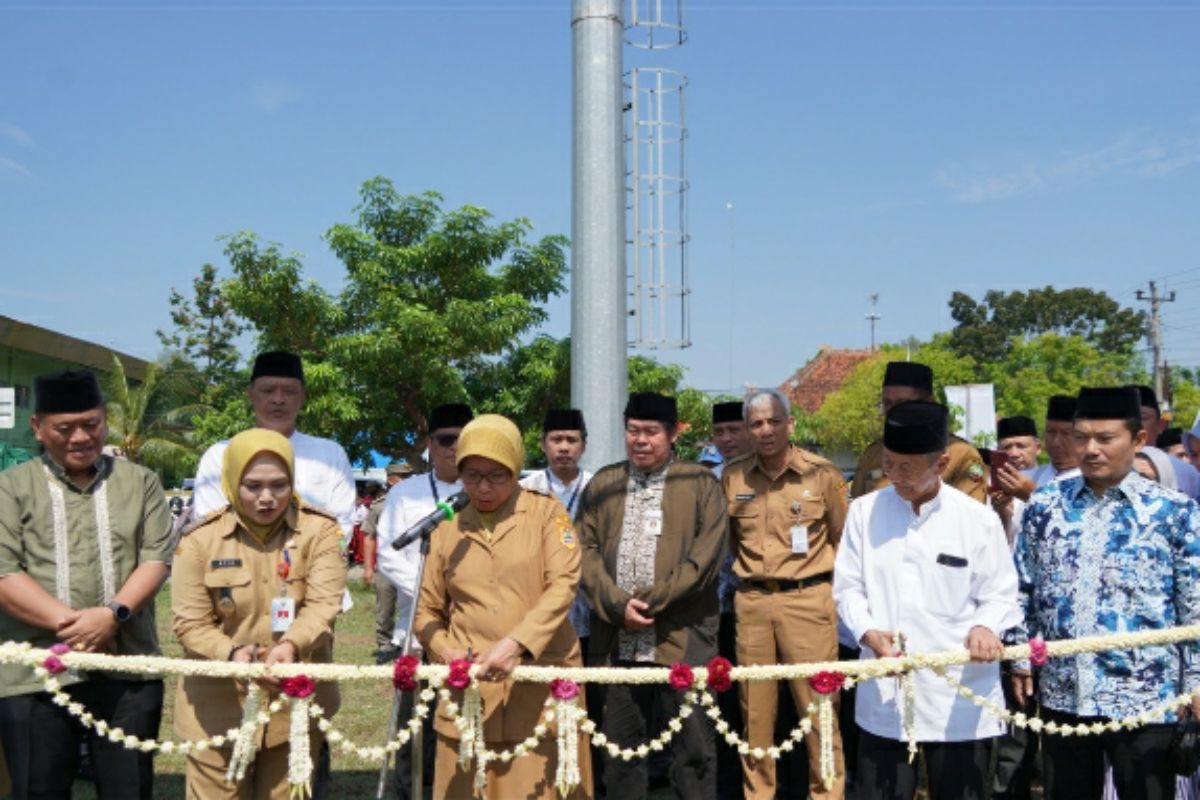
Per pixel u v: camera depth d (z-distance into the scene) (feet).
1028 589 14.76
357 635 40.37
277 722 13.46
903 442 13.60
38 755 13.87
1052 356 132.57
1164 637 12.89
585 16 24.40
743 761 18.65
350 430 50.55
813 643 18.31
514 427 14.03
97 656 12.64
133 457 82.58
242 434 13.42
